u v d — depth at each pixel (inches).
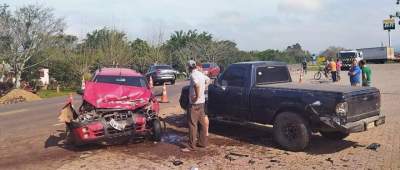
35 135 446.6
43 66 1630.2
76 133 353.1
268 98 360.2
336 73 1156.5
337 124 315.3
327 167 290.0
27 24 1443.2
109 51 1633.9
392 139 367.6
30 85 1567.4
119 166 307.7
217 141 383.9
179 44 2475.4
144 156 335.3
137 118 370.6
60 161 328.2
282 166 296.2
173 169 295.7
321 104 323.0
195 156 331.0
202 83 352.8
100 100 370.3
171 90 1016.9
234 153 333.7
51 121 555.5
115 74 424.2
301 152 335.6
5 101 1024.2
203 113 357.1
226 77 405.1
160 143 381.4
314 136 395.2
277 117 350.9
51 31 1507.1
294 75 1598.2
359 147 345.1
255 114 374.9
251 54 2559.1
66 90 1545.3
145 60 1911.9
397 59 2753.4
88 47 1690.5
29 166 316.5
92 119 355.3
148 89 407.8
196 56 2197.3
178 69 2209.6
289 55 3051.2
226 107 402.6
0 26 1380.4
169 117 536.7
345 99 316.2
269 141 378.9
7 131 484.1
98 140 354.6
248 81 382.0
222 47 2287.2
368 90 345.1
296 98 337.7
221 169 292.0
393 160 301.0
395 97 680.4
